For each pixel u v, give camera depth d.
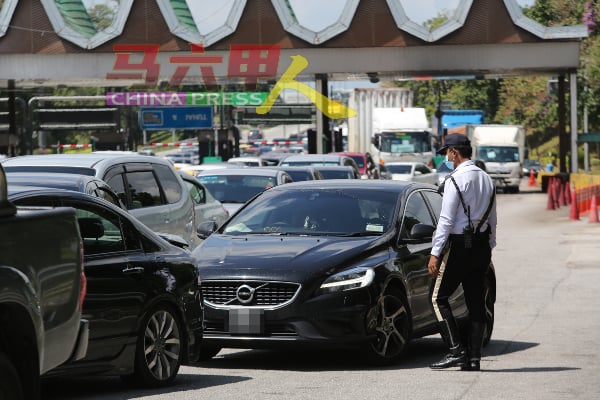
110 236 22.17
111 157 35.50
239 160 122.94
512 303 40.94
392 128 138.00
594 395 21.97
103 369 21.34
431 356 29.14
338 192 29.86
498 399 21.45
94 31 132.75
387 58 121.50
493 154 149.38
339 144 142.88
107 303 21.34
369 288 26.19
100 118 144.38
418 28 121.00
